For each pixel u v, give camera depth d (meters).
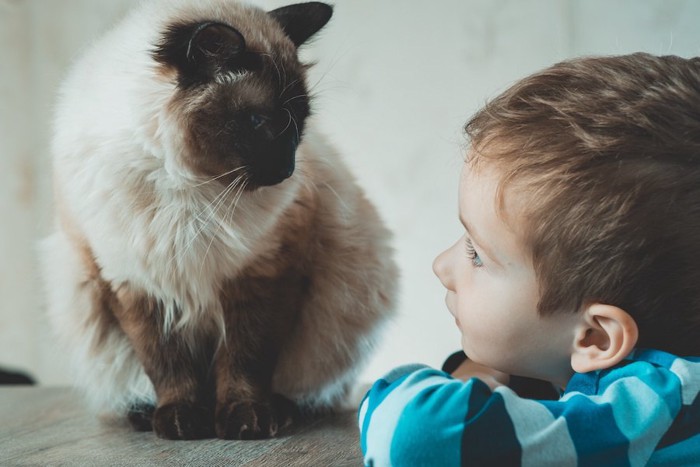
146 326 1.43
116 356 1.55
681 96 0.88
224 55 1.45
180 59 1.38
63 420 1.59
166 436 1.34
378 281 1.66
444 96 2.67
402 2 2.70
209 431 1.38
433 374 0.92
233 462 1.14
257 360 1.43
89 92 1.41
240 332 1.43
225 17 1.54
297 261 1.47
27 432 1.46
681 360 0.85
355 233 1.62
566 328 0.90
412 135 2.70
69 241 1.49
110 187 1.34
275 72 1.50
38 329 2.91
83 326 1.56
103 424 1.53
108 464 1.14
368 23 2.73
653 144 0.85
